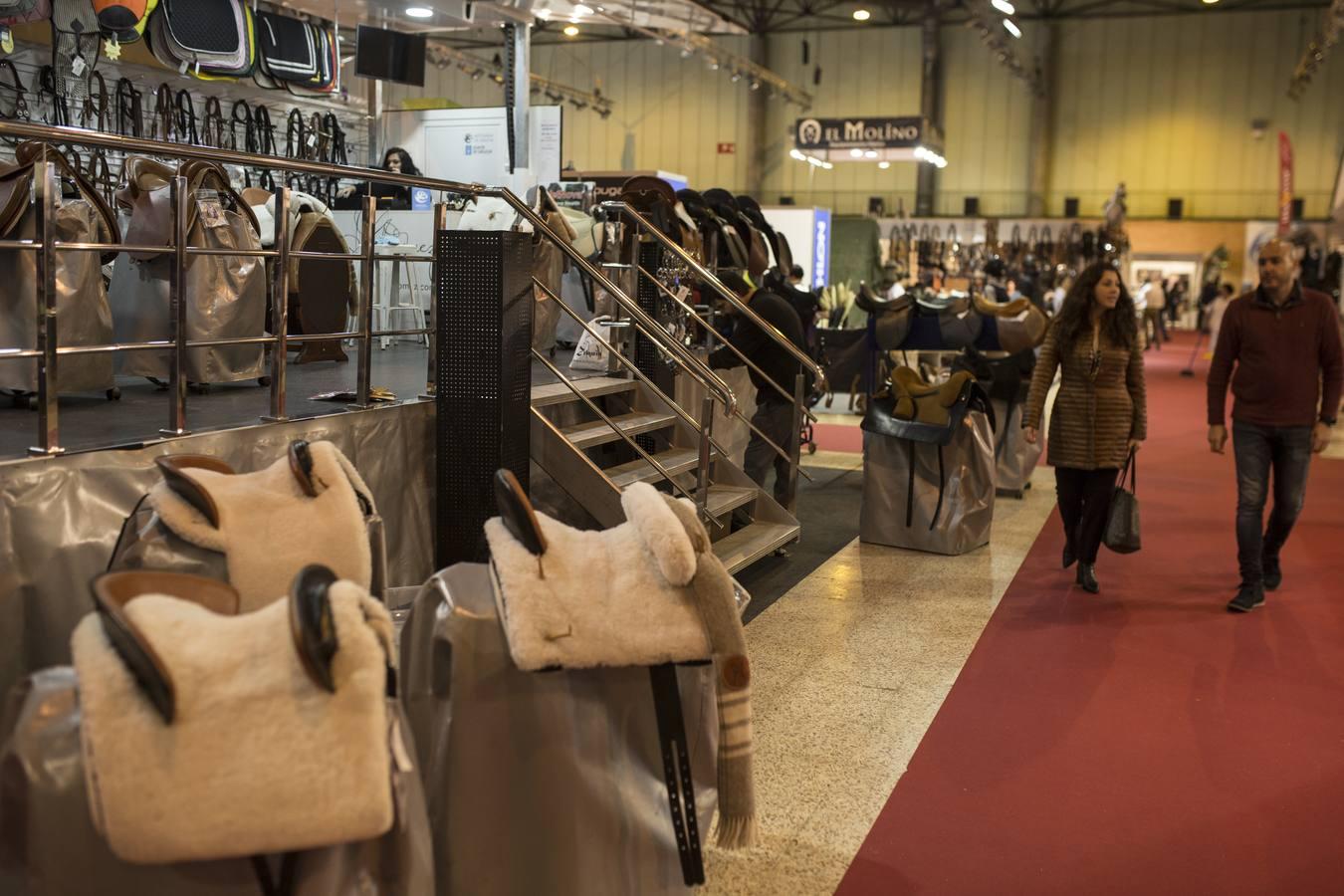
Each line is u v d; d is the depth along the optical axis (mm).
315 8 7914
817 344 8539
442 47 21234
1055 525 6375
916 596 4852
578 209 7793
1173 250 29078
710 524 4637
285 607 1524
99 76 6238
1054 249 24516
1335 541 6086
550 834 1935
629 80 31375
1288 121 27953
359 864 1544
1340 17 17141
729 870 2531
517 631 1849
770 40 30859
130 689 1400
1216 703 3674
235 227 4121
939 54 29781
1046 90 29375
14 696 1487
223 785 1393
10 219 3293
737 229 6895
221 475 2199
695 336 5859
